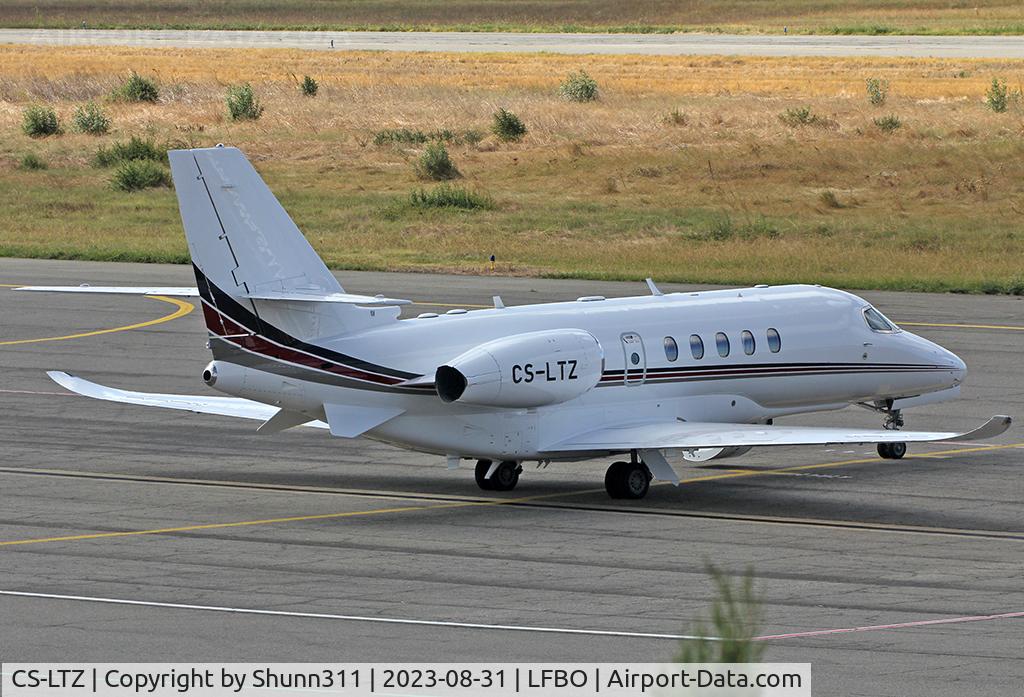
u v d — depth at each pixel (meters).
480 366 74.38
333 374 74.12
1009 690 47.44
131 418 101.19
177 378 115.44
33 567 63.34
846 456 91.19
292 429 98.19
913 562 65.00
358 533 70.38
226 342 72.12
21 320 141.62
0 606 57.09
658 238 195.62
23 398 107.50
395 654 51.19
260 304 72.50
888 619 55.78
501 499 78.75
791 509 76.31
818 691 47.22
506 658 50.81
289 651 51.47
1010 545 68.44
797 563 64.75
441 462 88.69
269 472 85.25
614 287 158.50
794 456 91.31
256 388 72.88
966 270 169.88
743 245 188.75
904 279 163.62
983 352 124.94
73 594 58.94
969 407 105.38
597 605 57.62
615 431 79.06
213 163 71.44
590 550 67.06
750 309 86.88
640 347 81.50
